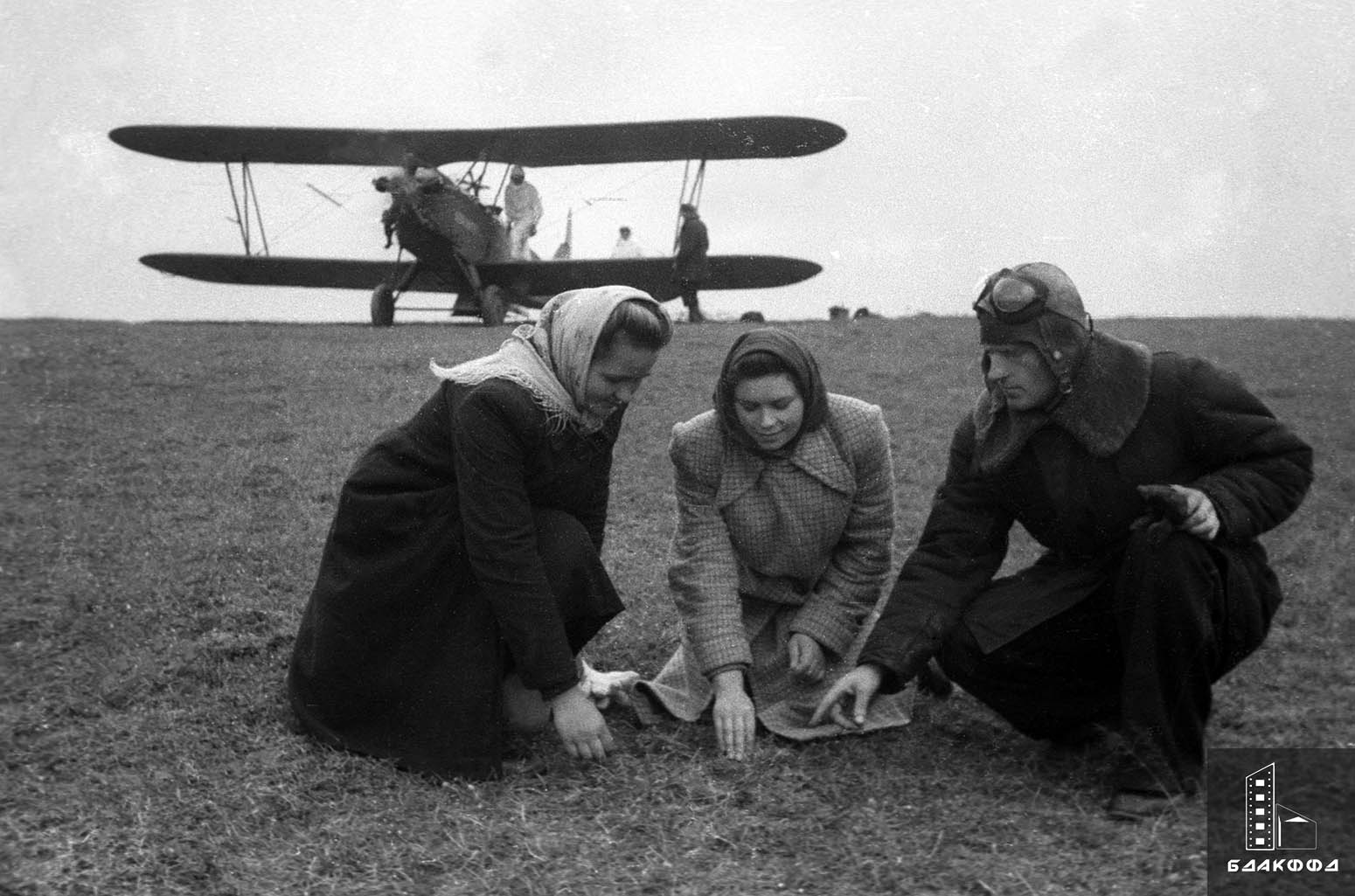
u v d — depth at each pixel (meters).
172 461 7.10
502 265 20.52
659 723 3.49
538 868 2.56
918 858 2.57
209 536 5.44
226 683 3.74
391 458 3.24
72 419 8.27
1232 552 2.88
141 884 2.50
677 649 4.22
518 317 23.62
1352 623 4.38
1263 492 2.82
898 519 5.94
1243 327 13.94
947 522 3.29
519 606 3.05
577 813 2.86
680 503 3.56
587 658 4.14
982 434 3.16
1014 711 3.23
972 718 3.59
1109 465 2.99
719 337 13.57
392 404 9.22
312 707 3.28
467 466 3.08
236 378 10.26
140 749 3.20
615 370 3.14
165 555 5.13
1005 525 3.29
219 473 6.73
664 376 10.64
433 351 12.05
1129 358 2.98
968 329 14.33
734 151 20.73
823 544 3.49
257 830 2.76
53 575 4.82
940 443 7.86
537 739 3.38
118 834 2.71
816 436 3.41
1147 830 2.68
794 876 2.51
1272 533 5.68
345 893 2.47
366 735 3.19
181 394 9.47
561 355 3.16
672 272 20.80
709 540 3.50
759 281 23.48
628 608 4.61
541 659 3.06
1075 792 2.95
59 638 4.13
